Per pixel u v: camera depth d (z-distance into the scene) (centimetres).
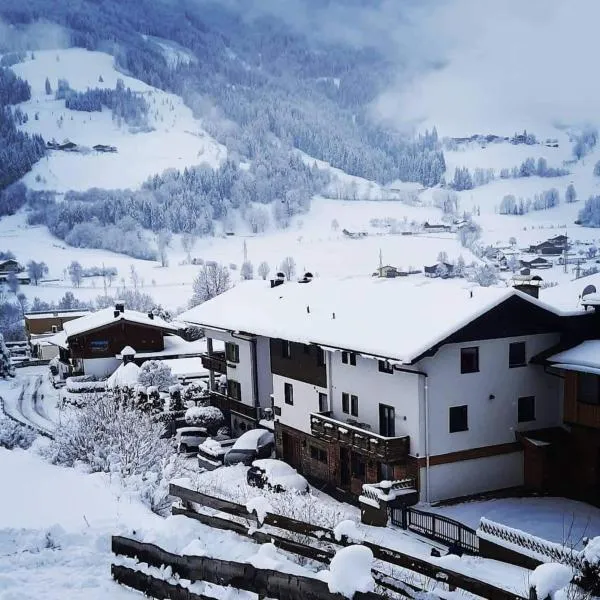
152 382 5725
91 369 7200
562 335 3472
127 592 989
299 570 834
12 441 3384
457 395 3247
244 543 999
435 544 2705
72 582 1024
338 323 3775
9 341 13075
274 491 3103
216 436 5072
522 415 3431
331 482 3853
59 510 1533
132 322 7231
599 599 1155
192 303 12575
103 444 2528
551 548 2103
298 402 4172
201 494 1206
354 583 749
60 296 18338
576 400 3238
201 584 920
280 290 4931
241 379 5053
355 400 3669
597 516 2934
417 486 3188
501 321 3294
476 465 3312
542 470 3278
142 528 1101
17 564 1095
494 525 2377
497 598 830
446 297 3544
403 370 3212
